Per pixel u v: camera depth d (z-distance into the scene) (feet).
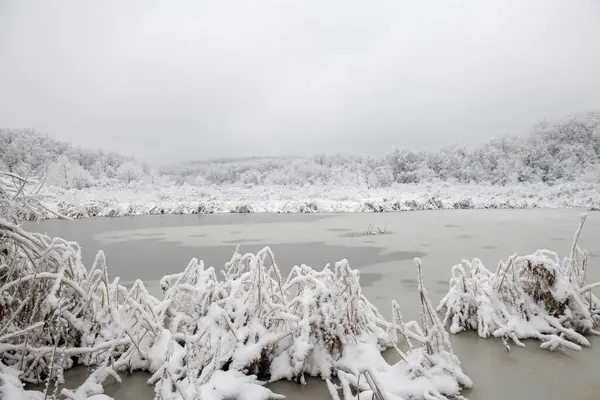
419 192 135.85
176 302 12.83
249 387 9.41
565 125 179.11
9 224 11.25
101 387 9.64
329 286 12.42
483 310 14.02
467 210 88.74
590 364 11.21
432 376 9.82
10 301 11.35
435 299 18.42
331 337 11.07
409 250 33.19
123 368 11.26
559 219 61.82
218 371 9.88
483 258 28.76
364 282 22.12
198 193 135.54
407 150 189.57
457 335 13.92
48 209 13.16
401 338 13.57
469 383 9.90
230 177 209.26
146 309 12.25
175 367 10.19
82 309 12.08
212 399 8.71
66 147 180.55
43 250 12.19
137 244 40.24
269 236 45.14
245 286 13.01
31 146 150.51
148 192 140.67
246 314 11.62
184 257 32.12
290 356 10.90
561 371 10.83
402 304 17.71
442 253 31.35
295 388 10.16
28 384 10.51
